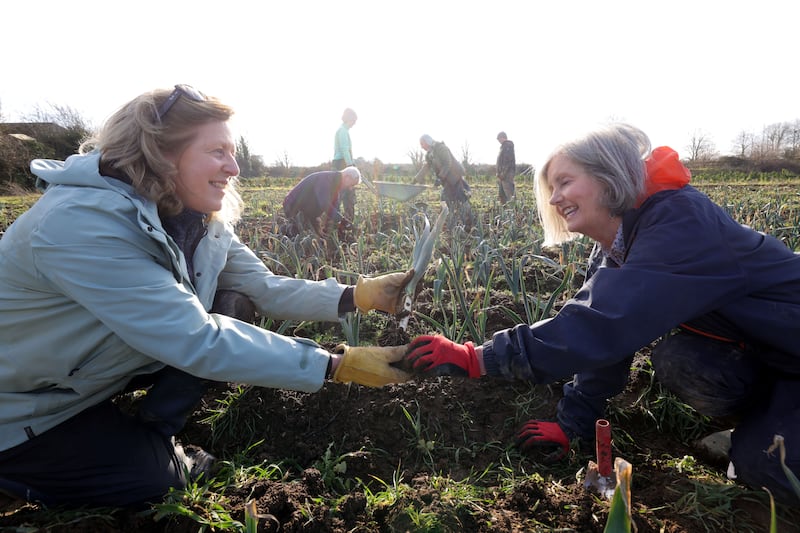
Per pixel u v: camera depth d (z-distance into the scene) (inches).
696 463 70.1
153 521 58.1
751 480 59.1
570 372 56.1
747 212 235.6
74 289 49.2
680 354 64.9
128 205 51.4
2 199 507.8
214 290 67.3
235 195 70.6
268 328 99.4
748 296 57.6
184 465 64.4
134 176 52.3
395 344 102.2
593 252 76.0
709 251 54.7
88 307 50.1
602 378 68.5
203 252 65.8
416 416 77.2
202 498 60.6
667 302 53.3
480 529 56.0
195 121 53.9
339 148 272.7
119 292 49.9
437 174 257.3
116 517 57.8
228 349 52.5
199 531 55.5
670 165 58.0
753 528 58.1
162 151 53.6
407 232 201.0
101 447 57.2
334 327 112.6
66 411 55.6
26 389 54.6
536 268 149.4
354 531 56.6
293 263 156.4
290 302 75.4
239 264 75.7
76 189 51.4
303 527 56.1
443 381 84.4
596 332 54.3
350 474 68.6
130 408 80.7
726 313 58.2
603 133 58.6
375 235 211.6
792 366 58.9
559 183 62.0
